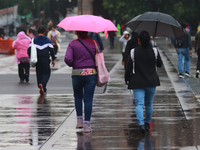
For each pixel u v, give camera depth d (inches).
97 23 673.0
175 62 1989.4
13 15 6422.2
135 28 835.4
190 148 585.0
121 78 1400.1
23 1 7514.8
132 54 675.4
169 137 650.2
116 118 793.6
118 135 666.8
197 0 4889.3
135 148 589.9
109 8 5059.1
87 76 684.1
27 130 704.4
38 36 1089.4
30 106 923.4
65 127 725.9
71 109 889.5
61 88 1191.6
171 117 796.6
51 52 1090.1
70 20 687.7
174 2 4815.5
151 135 664.4
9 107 912.9
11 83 1307.8
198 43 1406.3
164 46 3341.5
